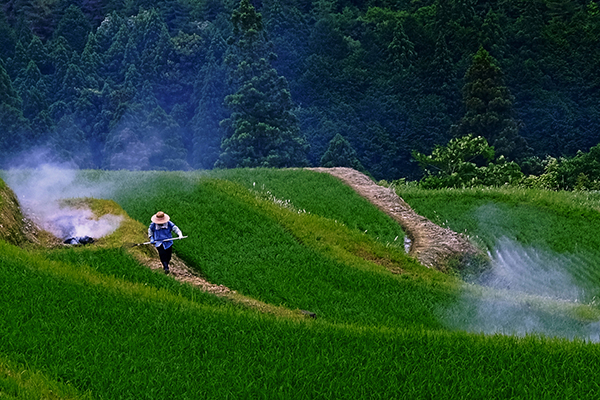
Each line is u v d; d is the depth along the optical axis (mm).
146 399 12758
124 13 154000
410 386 13805
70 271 19359
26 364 13289
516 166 71188
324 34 127812
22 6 158000
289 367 14188
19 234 23391
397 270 28438
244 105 79750
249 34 81312
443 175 72938
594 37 125125
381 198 40406
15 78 119812
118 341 14781
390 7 152875
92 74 115000
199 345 15078
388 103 114188
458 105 113438
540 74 119125
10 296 16484
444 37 121875
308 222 31438
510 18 136375
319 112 113250
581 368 15062
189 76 109500
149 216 28953
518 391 13922
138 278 21438
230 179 40094
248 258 26078
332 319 21219
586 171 75750
